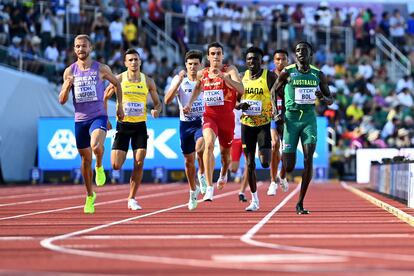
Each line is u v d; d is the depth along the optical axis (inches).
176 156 3065.9
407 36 4247.0
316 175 3073.3
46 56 3073.3
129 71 1357.0
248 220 1159.0
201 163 1359.5
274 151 1553.9
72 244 826.2
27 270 625.9
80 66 1262.3
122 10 3452.3
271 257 700.7
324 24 4008.4
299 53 1259.8
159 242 842.2
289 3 4207.7
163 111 3289.9
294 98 1264.8
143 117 1366.9
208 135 1264.8
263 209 1425.9
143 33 3513.8
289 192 2212.1
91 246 805.2
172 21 3641.7
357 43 4037.9
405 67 4116.6
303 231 970.1
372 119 3508.9
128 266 645.3
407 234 927.7
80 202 1716.3
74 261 681.0
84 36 1256.2
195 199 1376.7
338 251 748.6
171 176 3102.9
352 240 858.1
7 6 2913.4
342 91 3725.4
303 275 585.3
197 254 729.6
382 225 1065.5
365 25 4055.1
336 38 3961.6
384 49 4104.3
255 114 1334.9
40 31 3068.4
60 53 3125.0
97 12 3287.4
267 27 3811.5
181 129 1342.3
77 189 2513.5
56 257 711.7
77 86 1252.5
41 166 3009.4
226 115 1288.1
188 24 3686.0
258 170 3085.6
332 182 3041.3
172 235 922.1
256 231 971.3
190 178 1366.9
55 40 3102.9
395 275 577.9
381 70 4018.2
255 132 1353.3
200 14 3846.0
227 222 1120.2
